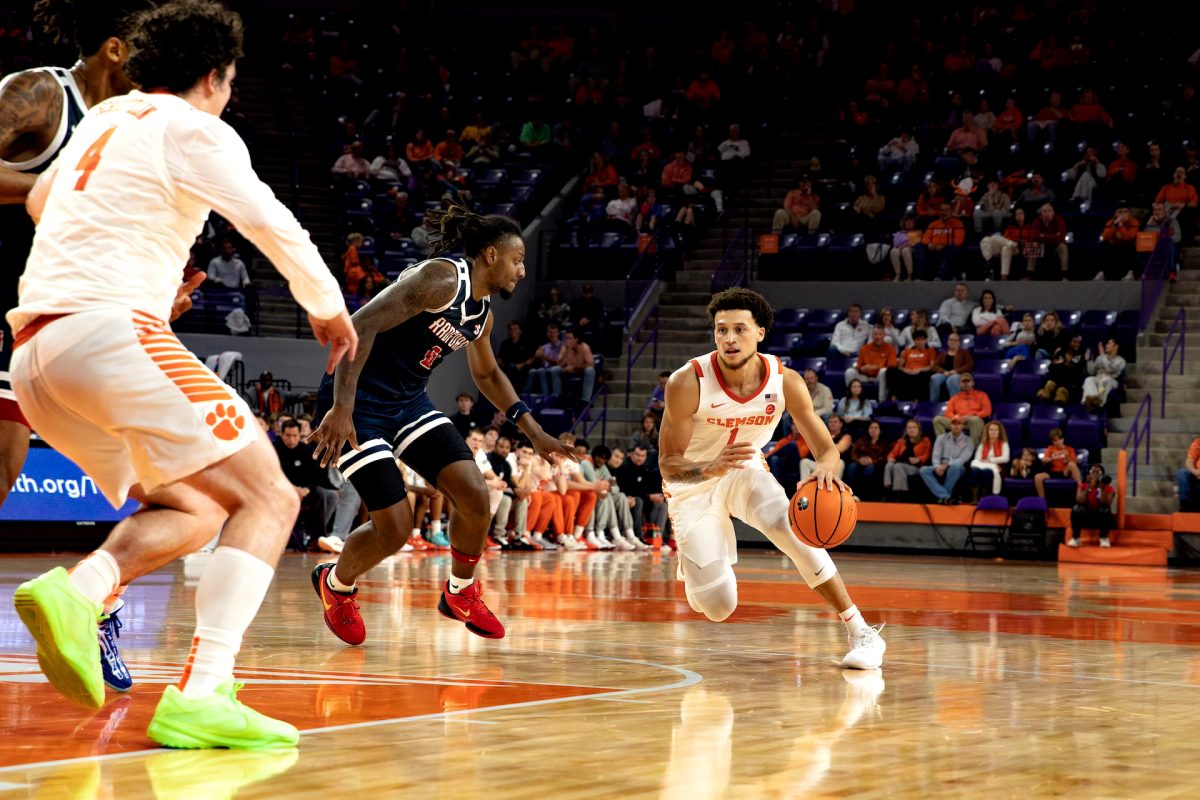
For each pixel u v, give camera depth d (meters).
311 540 13.70
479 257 5.29
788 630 6.25
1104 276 19.17
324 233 21.23
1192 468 16.09
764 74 24.81
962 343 18.31
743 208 22.45
